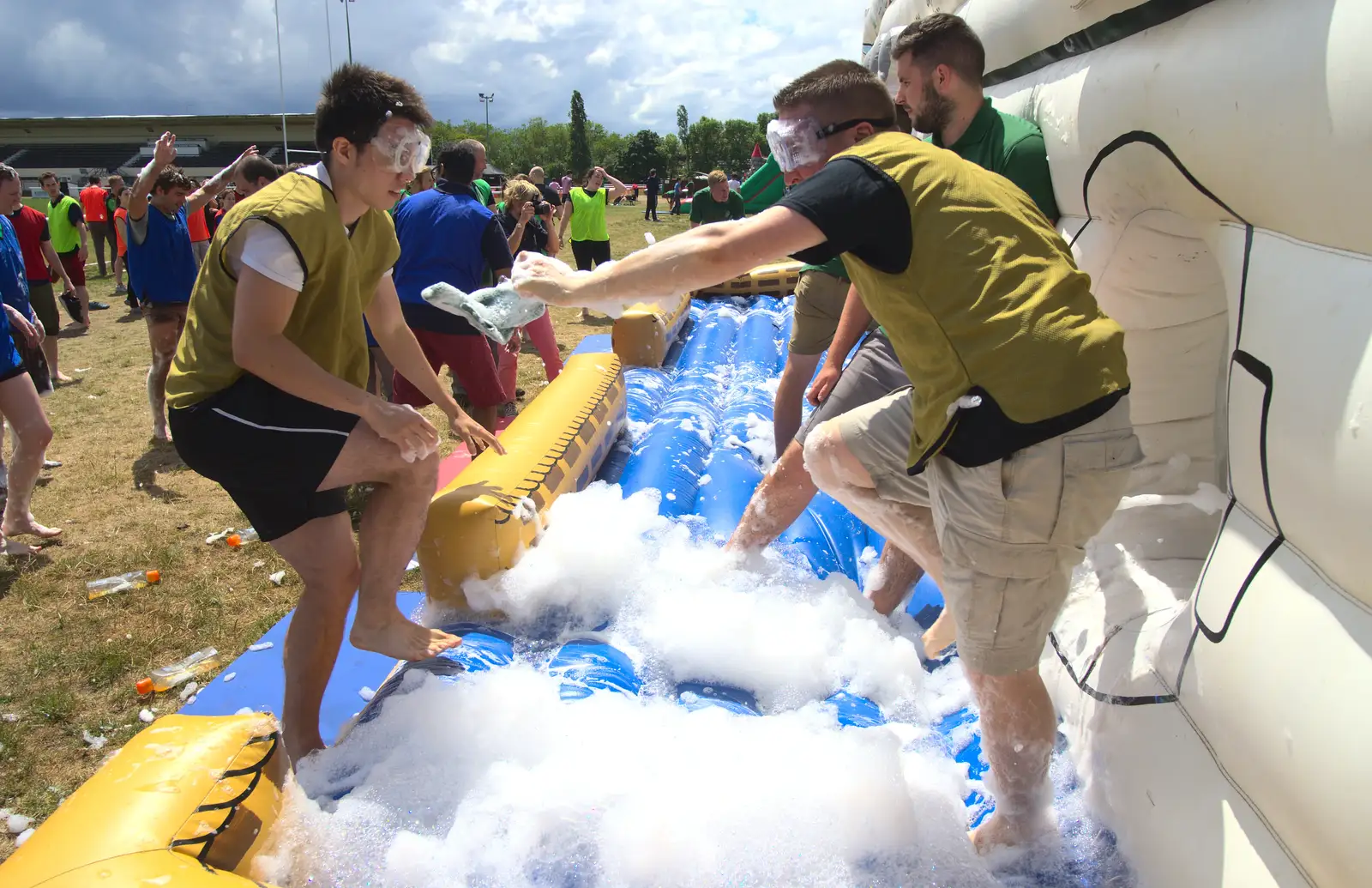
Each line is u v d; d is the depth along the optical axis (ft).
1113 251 8.55
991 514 6.34
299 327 7.62
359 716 8.09
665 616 9.29
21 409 15.02
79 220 35.19
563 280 7.30
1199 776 6.03
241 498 7.76
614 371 15.83
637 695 8.50
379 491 8.43
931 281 6.26
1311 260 5.37
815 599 9.98
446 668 8.34
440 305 7.55
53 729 10.69
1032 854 6.81
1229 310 6.54
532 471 10.94
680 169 297.33
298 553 7.96
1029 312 6.10
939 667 9.59
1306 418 5.12
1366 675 4.57
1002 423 6.12
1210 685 5.98
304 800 6.43
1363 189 4.68
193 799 5.62
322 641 8.12
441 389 10.00
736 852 6.28
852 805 6.57
